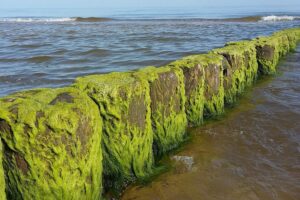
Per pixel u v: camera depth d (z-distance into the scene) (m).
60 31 32.53
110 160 4.95
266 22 43.94
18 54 17.67
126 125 4.90
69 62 15.55
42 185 3.82
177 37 25.41
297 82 11.02
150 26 38.56
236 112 8.29
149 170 5.44
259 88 10.38
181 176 5.43
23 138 3.68
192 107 7.07
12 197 3.93
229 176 5.46
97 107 4.37
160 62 15.24
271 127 7.36
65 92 4.23
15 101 3.84
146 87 5.23
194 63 6.98
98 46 20.34
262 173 5.55
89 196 4.29
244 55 9.90
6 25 43.47
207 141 6.67
